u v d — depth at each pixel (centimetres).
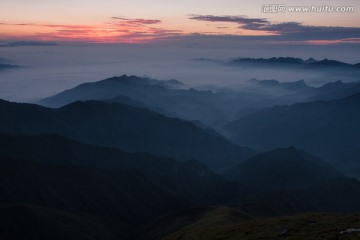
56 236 16600
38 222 16875
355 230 5294
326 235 5350
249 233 6419
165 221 17925
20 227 16312
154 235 16175
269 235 6003
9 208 17100
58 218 17962
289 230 6003
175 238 8100
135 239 17600
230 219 10588
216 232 7225
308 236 5500
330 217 6712
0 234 15600
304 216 7225
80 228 18112
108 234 18925
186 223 14438
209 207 17562
